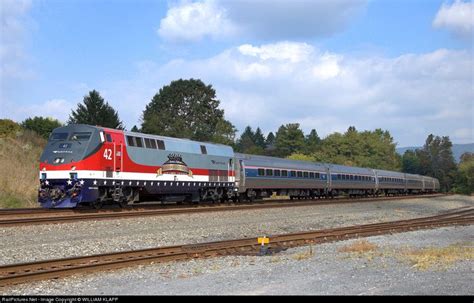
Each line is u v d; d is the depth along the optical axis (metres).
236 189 39.69
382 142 126.31
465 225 30.83
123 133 28.44
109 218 23.34
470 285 11.09
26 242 17.16
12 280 11.54
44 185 26.11
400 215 39.00
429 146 164.12
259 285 10.85
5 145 40.91
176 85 101.19
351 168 59.94
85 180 25.56
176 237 20.47
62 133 26.73
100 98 67.94
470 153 160.00
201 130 95.62
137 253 15.48
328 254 17.08
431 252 16.75
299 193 49.84
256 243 18.98
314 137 151.62
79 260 14.02
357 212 37.69
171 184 32.03
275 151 126.19
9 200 30.94
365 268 13.48
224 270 13.30
